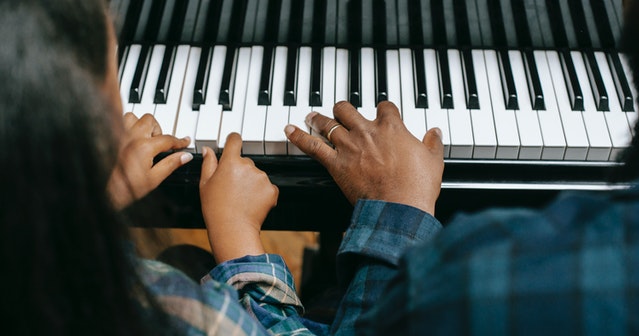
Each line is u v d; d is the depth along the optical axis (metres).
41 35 0.50
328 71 1.33
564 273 0.52
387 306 0.64
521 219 0.57
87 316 0.54
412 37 1.36
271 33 1.35
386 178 1.15
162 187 1.26
